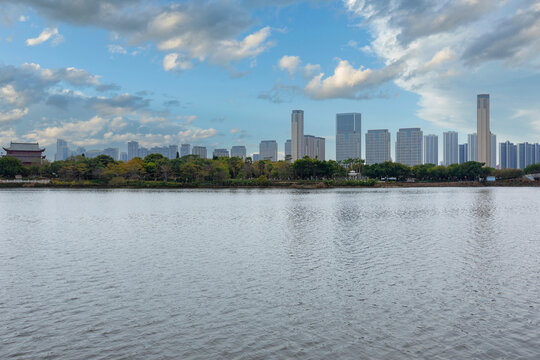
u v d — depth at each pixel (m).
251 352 18.66
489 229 56.25
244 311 23.67
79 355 18.39
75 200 114.19
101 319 22.47
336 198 126.19
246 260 36.56
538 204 102.00
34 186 190.25
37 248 42.19
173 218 70.25
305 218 70.19
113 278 30.45
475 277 30.81
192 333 20.66
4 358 18.03
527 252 39.97
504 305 24.67
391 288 28.05
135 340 19.86
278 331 20.91
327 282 29.48
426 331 20.92
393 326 21.55
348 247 42.78
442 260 36.44
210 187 197.88
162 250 41.16
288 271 32.59
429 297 26.17
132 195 141.00
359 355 18.39
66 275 31.34
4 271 32.56
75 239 47.88
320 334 20.55
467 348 19.06
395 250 41.12
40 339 19.98
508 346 19.25
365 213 78.88
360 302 25.20
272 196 137.12
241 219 68.75
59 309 23.98
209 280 29.95
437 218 70.19
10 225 60.44
